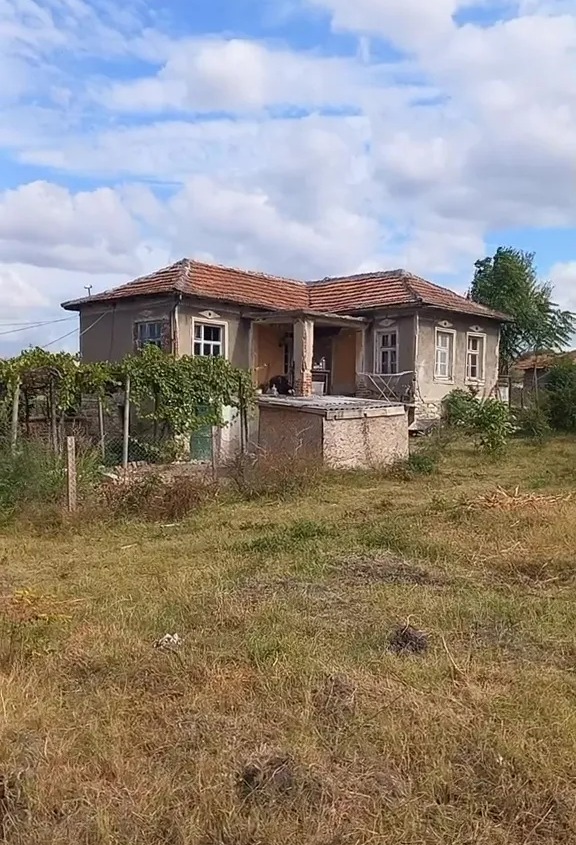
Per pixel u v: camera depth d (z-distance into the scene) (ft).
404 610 19.02
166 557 26.30
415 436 71.77
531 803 10.57
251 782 10.89
